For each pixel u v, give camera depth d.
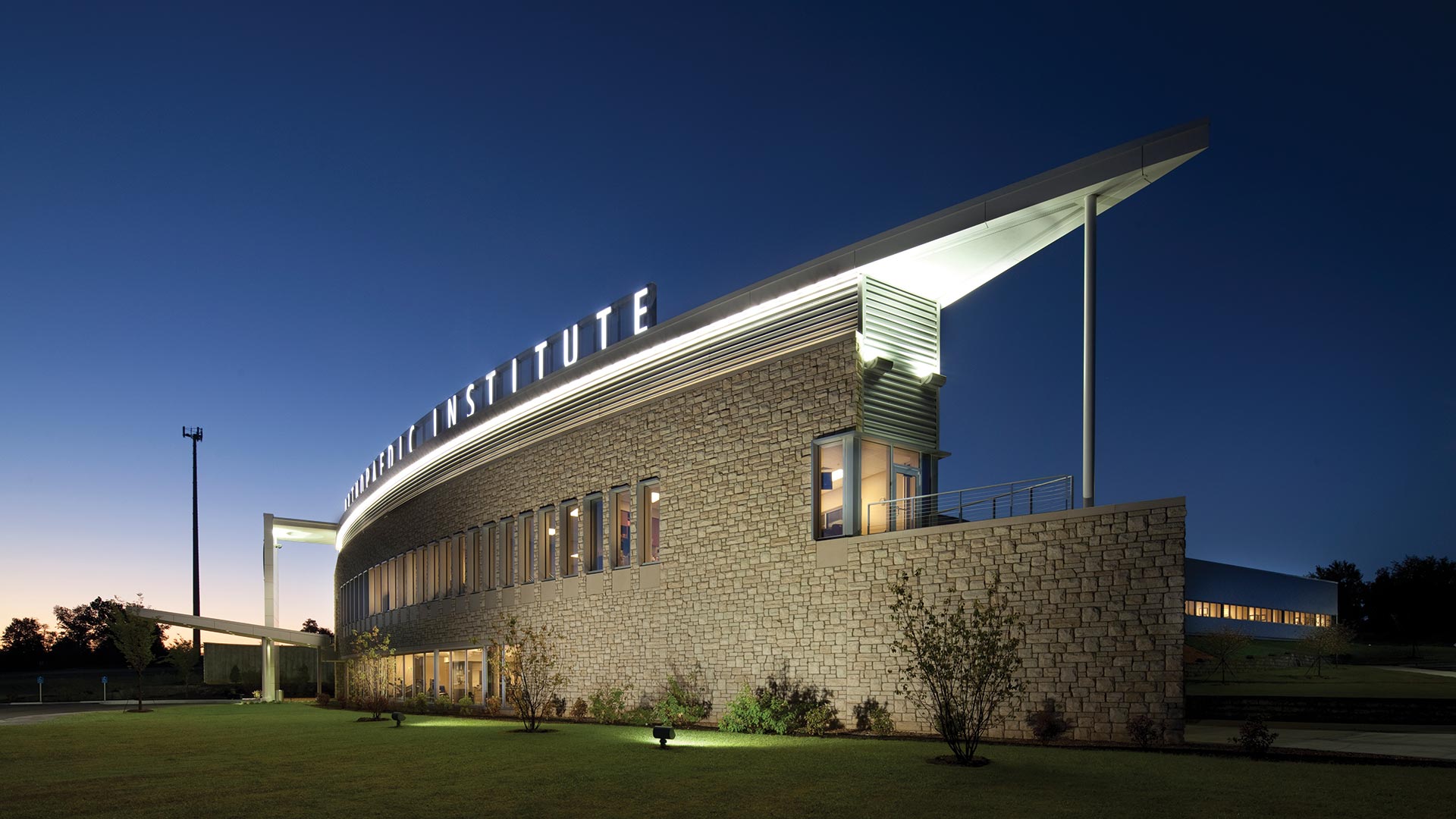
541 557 32.22
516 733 21.97
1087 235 19.06
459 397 40.12
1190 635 44.34
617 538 28.77
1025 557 18.33
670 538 26.52
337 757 17.20
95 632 89.88
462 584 37.53
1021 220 20.05
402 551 44.06
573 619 30.12
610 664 28.27
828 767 13.95
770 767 14.12
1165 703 16.25
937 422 23.92
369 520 50.53
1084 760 14.24
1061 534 17.89
